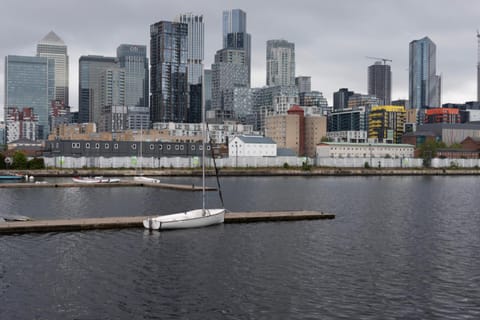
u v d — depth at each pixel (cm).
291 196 13225
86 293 4769
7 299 4600
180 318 4222
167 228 7588
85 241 6812
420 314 4325
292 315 4291
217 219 8194
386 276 5356
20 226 7306
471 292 4862
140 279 5194
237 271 5503
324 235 7444
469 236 7462
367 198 12788
